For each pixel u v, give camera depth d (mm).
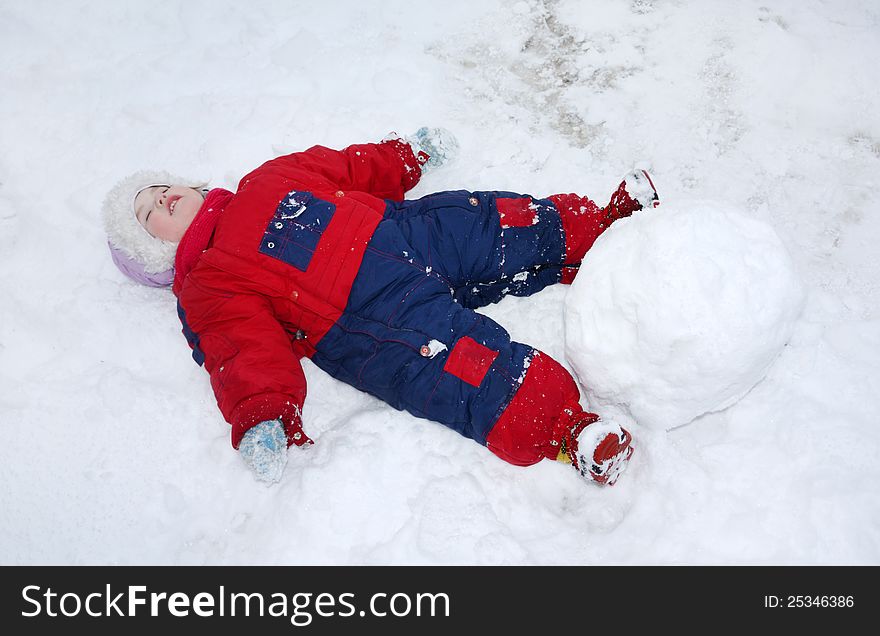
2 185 2381
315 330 1911
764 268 1572
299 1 2721
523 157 2334
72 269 2215
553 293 2096
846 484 1719
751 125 2340
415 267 1896
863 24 2455
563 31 2576
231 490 1852
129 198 2068
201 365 2033
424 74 2512
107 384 1978
